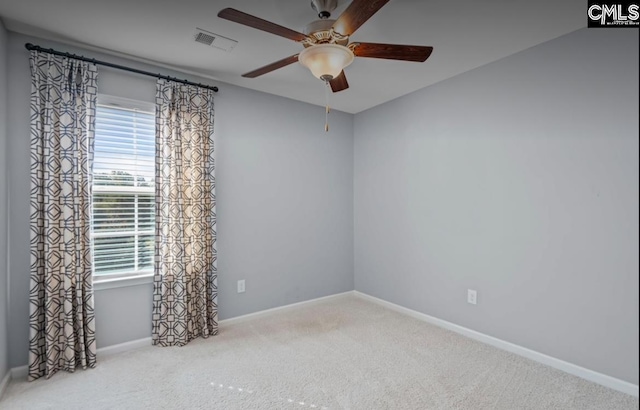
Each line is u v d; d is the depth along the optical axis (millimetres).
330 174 3984
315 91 3406
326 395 2053
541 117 2416
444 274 3121
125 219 2670
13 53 2227
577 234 2244
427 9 1959
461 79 2947
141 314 2717
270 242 3496
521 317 2551
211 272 2973
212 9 1978
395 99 3613
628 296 2039
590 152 2182
